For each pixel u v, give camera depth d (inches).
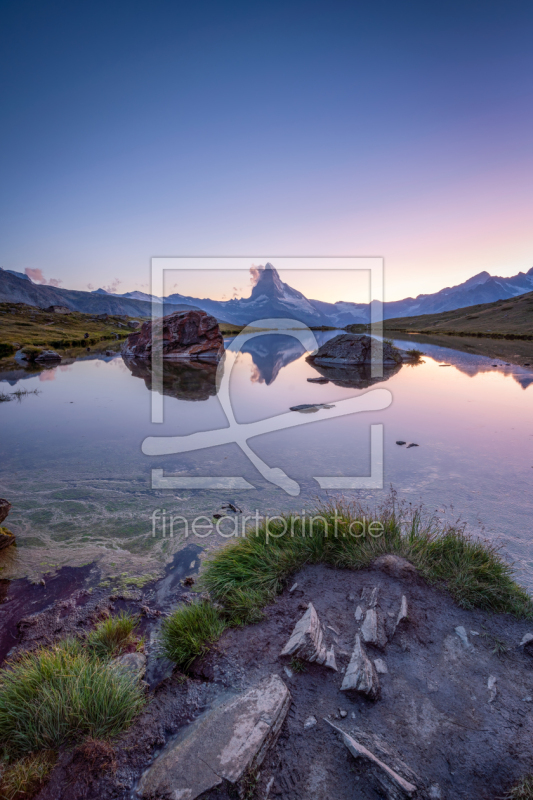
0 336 2107.5
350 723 117.0
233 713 118.7
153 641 159.8
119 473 337.1
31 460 369.1
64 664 136.9
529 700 121.6
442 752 107.7
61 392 749.3
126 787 103.4
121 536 241.3
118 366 1221.1
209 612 165.2
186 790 100.0
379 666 134.9
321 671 135.3
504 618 157.1
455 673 132.3
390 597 166.9
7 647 158.2
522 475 305.4
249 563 197.5
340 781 102.1
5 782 103.5
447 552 191.6
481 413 514.3
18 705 121.9
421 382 782.5
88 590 192.9
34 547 230.5
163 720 123.3
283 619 162.1
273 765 106.8
